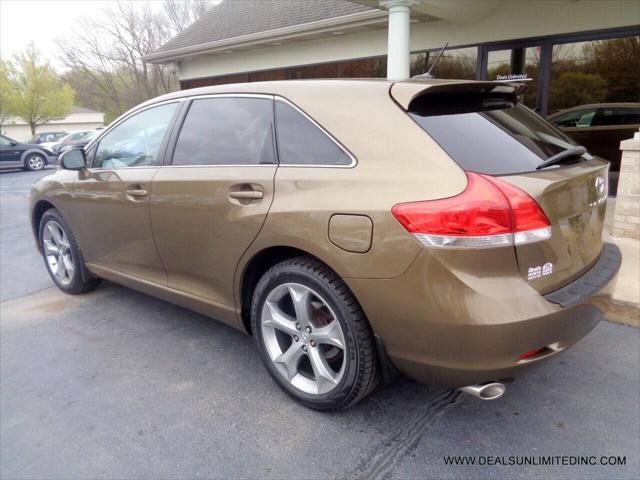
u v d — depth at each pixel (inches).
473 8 294.4
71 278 170.2
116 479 86.7
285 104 103.4
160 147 128.2
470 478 84.2
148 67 1691.7
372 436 95.3
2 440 97.9
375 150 87.7
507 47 314.8
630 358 120.6
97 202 144.6
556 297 81.0
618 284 155.0
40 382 118.7
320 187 91.6
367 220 83.3
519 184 78.5
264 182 100.7
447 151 82.1
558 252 83.2
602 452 89.5
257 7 544.7
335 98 97.0
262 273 111.7
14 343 139.6
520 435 94.5
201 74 548.1
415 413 101.9
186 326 147.3
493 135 89.7
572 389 108.8
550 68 302.0
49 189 165.2
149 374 120.8
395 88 92.1
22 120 1604.3
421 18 338.0
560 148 97.7
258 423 100.3
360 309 89.5
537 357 79.8
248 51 486.9
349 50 404.8
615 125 289.0
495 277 76.4
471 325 75.5
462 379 80.6
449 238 76.0
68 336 142.8
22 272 208.7
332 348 100.4
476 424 98.0
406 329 82.4
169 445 94.7
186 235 118.4
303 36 407.2
